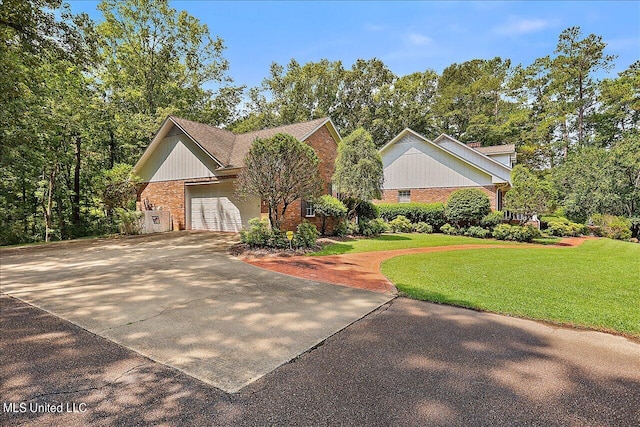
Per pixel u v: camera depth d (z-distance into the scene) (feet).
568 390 9.29
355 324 14.46
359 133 45.11
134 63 73.82
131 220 48.37
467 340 12.73
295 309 16.37
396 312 16.11
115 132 65.72
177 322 14.42
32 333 13.14
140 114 66.64
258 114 106.63
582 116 107.14
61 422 7.83
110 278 22.31
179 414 8.14
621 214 65.87
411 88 113.91
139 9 73.20
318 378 9.88
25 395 8.93
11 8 29.40
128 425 7.73
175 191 52.29
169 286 20.33
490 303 17.16
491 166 68.13
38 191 64.28
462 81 122.72
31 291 19.25
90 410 8.29
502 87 118.32
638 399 8.89
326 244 38.86
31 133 44.34
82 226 66.23
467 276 23.65
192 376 9.98
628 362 10.98
